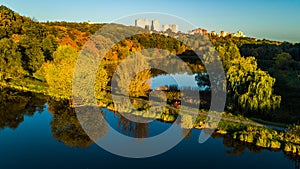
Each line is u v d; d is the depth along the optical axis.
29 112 39.06
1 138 30.31
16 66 53.41
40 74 52.62
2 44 53.22
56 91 43.56
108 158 26.08
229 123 34.62
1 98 45.22
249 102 37.25
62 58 45.34
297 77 53.56
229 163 26.25
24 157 26.06
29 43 61.16
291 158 27.98
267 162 26.94
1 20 90.56
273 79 37.66
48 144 28.97
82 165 24.72
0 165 24.50
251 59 42.72
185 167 24.89
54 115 37.56
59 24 114.38
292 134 30.88
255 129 32.38
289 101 43.31
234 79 39.69
